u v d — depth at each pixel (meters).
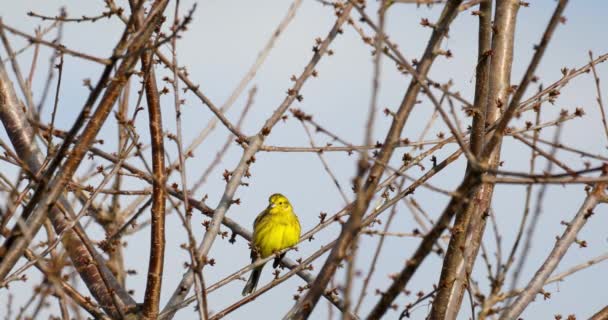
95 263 11.81
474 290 10.32
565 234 12.04
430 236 8.88
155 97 12.99
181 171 11.41
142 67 12.98
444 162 13.12
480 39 13.38
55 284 9.03
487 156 8.96
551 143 10.23
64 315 11.11
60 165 10.98
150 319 12.41
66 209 13.52
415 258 8.94
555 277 11.53
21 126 13.40
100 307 12.95
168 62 13.78
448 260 12.19
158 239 12.54
